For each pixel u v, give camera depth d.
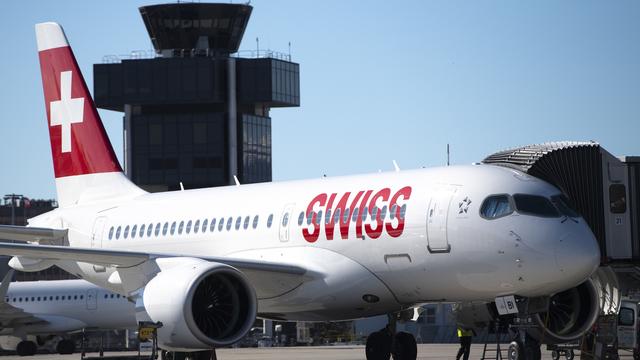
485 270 32.38
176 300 32.50
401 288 34.72
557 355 46.69
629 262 36.75
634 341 45.88
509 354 33.72
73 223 47.56
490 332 36.75
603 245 35.91
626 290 44.50
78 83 49.31
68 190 49.47
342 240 35.66
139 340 33.75
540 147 36.25
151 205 44.91
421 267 33.75
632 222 36.53
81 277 47.28
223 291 34.41
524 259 31.67
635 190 36.53
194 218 42.12
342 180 37.75
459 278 33.09
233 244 39.81
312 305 36.75
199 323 33.66
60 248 35.53
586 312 35.25
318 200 37.31
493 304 35.50
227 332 33.69
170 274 33.41
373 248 34.81
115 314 82.06
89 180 48.66
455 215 32.94
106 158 48.22
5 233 46.41
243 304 34.12
